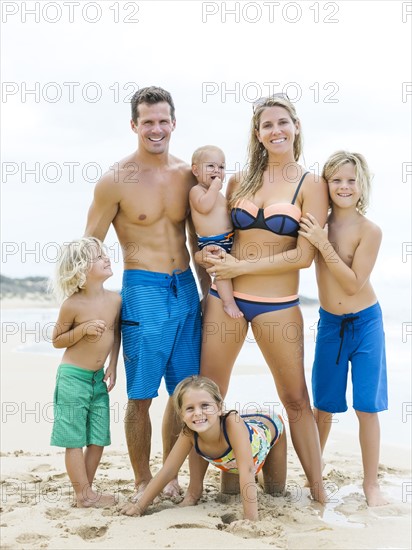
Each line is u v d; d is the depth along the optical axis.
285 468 4.51
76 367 4.34
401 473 5.05
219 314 4.57
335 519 4.08
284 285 4.52
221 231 4.59
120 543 3.47
